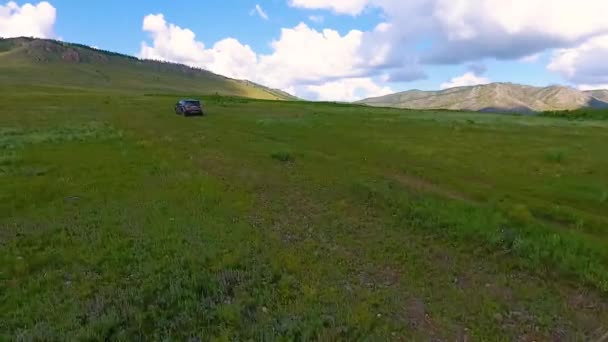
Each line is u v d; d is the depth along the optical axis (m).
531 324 8.47
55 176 19.52
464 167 23.47
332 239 12.78
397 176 21.50
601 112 65.00
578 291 9.73
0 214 14.35
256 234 12.81
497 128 41.00
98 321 8.03
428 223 13.78
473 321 8.54
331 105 83.94
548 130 39.72
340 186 19.11
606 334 8.15
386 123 44.47
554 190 18.53
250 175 21.06
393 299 9.23
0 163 21.86
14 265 10.47
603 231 13.61
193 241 11.98
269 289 9.51
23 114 49.06
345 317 8.36
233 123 44.03
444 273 10.62
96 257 10.90
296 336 7.87
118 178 19.31
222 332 7.85
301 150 28.30
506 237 12.34
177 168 21.91
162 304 8.89
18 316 8.40
